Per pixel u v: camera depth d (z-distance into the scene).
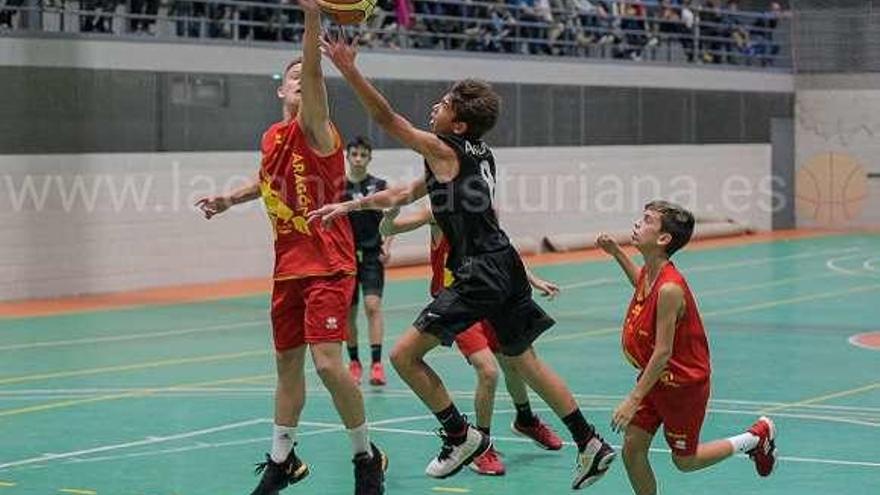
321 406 14.09
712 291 26.09
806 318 21.95
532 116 34.31
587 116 35.88
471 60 32.66
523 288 9.57
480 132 9.44
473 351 10.93
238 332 20.44
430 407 9.44
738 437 9.34
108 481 10.65
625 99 36.94
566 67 35.22
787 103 42.03
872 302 24.20
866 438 12.36
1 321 21.70
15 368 16.89
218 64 27.75
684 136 38.84
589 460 9.58
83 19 27.22
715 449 9.11
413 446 11.98
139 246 26.56
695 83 39.06
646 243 8.57
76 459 11.50
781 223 42.47
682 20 38.50
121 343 19.20
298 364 9.49
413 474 10.84
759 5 42.81
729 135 40.28
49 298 25.06
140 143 26.48
